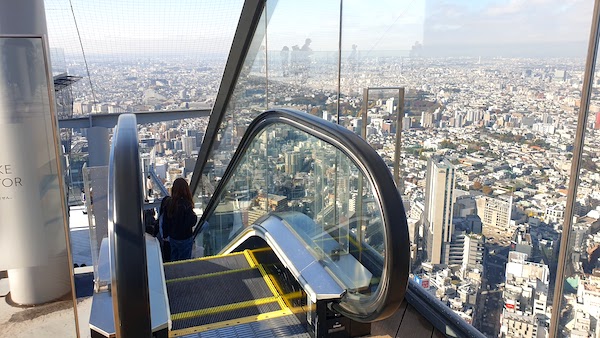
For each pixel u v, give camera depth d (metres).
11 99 2.71
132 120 3.02
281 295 3.79
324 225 3.72
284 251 3.61
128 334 2.01
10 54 2.65
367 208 3.13
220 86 7.66
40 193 2.84
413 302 3.54
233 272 4.20
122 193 2.17
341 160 3.45
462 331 3.00
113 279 2.02
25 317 2.92
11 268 2.90
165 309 2.97
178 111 11.28
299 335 3.24
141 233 2.07
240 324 3.37
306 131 3.30
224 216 6.75
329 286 3.13
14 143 2.75
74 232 3.26
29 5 3.57
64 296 2.95
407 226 2.48
